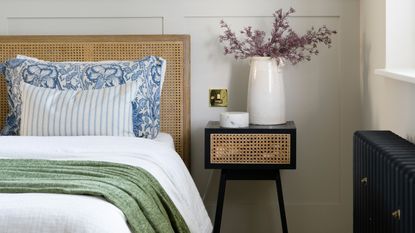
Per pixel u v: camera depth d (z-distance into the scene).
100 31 3.74
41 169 2.38
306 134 3.75
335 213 3.78
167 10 3.70
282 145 3.30
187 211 2.76
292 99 3.73
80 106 3.21
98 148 2.85
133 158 2.72
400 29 3.08
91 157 2.71
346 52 3.69
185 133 3.66
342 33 3.67
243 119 3.35
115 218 1.95
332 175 3.77
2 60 3.67
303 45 3.54
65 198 1.99
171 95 3.65
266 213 3.78
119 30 3.73
